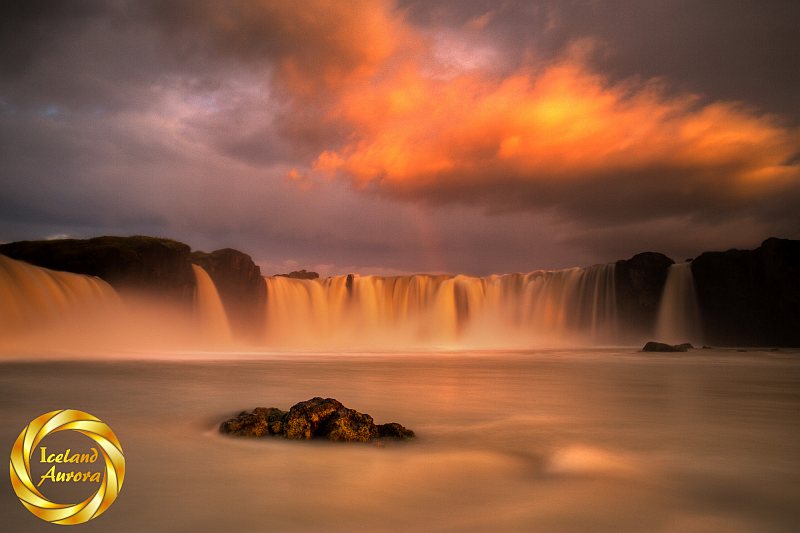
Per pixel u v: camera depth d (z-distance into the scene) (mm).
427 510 5480
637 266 74500
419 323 83312
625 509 5574
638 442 8844
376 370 26609
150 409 11883
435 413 12062
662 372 25875
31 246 50406
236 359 35531
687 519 5289
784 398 15227
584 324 77375
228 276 69500
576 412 12336
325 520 5148
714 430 10062
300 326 78562
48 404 12688
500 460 7574
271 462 7336
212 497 5820
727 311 67938
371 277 85625
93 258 51094
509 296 83375
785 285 63469
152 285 55750
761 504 5781
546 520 5219
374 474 6793
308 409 9031
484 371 26297
